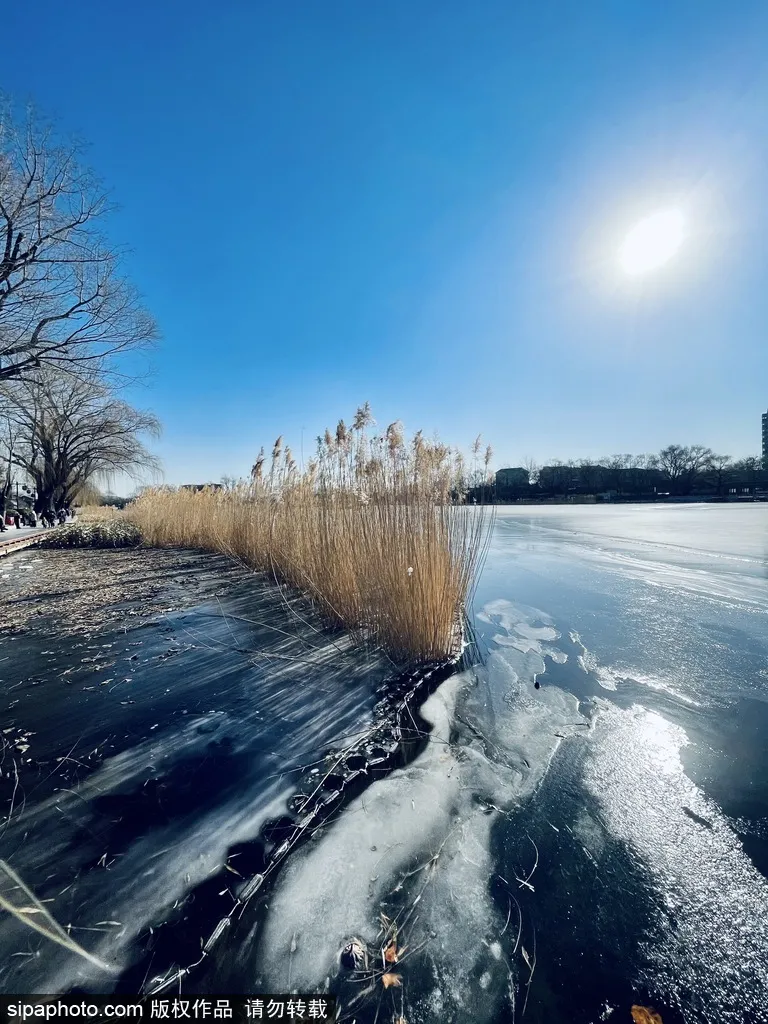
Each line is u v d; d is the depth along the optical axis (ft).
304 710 7.98
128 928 3.77
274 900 4.08
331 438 14.11
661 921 3.99
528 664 10.12
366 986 3.43
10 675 9.61
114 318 42.75
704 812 5.36
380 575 11.44
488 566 22.72
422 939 3.79
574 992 3.41
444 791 5.73
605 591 16.42
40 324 39.45
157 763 6.28
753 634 11.41
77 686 9.02
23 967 3.43
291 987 3.39
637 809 5.42
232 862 4.50
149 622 13.82
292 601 16.33
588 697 8.41
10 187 33.83
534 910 4.09
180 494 38.99
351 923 3.91
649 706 8.00
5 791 5.63
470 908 4.09
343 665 10.25
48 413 73.77
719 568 19.69
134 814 5.21
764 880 4.41
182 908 3.96
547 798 5.63
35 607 15.79
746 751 6.57
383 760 6.42
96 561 27.86
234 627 13.28
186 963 3.51
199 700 8.37
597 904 4.16
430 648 10.41
